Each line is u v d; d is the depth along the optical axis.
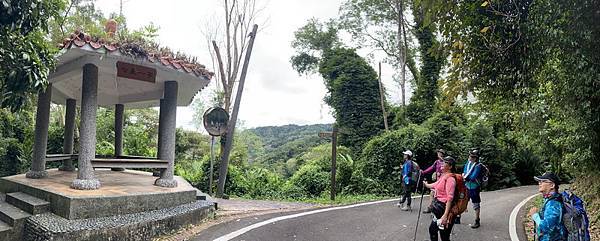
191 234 7.31
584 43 5.39
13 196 7.89
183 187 9.31
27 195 7.99
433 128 19.34
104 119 20.11
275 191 15.89
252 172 17.12
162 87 10.45
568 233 4.36
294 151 39.38
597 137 8.52
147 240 6.80
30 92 5.66
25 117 16.45
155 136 24.45
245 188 15.66
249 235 7.27
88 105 7.85
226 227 7.93
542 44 5.84
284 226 8.20
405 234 7.89
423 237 7.69
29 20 5.18
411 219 9.52
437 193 6.31
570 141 10.27
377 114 26.00
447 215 5.89
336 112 26.72
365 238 7.48
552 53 5.93
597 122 7.80
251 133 41.84
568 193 4.70
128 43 7.89
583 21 5.18
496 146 20.22
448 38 6.79
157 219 7.05
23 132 16.50
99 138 19.06
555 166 14.58
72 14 16.41
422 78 25.11
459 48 6.57
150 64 8.23
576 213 4.39
